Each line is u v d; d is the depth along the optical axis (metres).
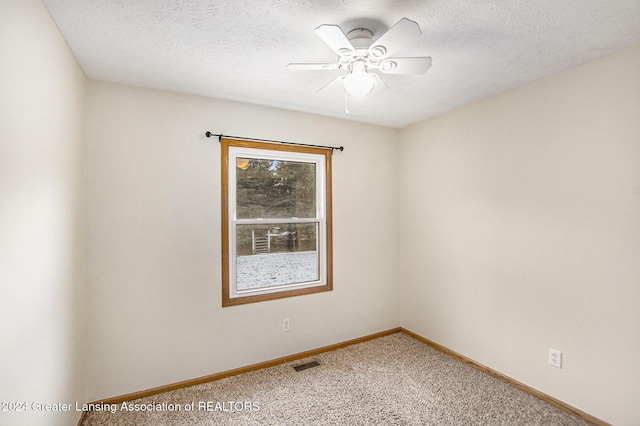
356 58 1.67
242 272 2.90
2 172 1.12
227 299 2.73
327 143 3.28
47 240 1.54
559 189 2.25
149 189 2.45
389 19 1.63
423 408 2.24
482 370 2.78
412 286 3.56
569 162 2.19
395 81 2.40
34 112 1.38
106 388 2.30
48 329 1.56
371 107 2.99
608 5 1.51
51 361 1.60
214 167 2.70
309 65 1.74
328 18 1.61
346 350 3.23
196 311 2.61
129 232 2.38
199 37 1.78
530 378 2.43
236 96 2.68
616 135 1.96
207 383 2.60
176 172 2.55
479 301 2.82
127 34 1.74
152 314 2.45
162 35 1.76
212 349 2.67
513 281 2.55
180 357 2.54
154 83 2.39
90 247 2.26
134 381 2.39
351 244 3.41
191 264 2.60
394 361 2.98
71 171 1.92
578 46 1.90
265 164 3.02
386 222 3.64
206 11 1.54
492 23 1.66
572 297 2.17
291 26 1.68
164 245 2.50
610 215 1.99
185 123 2.60
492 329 2.71
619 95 1.95
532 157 2.42
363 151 3.50
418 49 1.93
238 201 2.89
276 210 3.07
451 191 3.09
